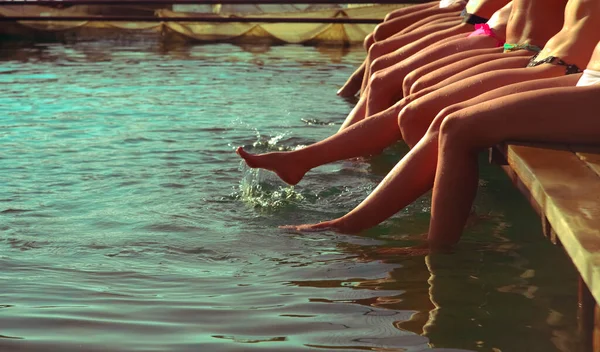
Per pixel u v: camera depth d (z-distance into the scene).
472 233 3.61
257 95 8.09
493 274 3.04
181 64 10.93
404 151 5.51
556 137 3.17
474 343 2.38
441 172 3.35
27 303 2.72
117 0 14.37
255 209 4.11
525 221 3.79
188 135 6.01
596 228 2.15
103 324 2.53
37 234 3.62
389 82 5.40
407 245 3.44
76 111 7.01
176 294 2.85
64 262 3.23
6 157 5.18
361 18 14.56
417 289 2.88
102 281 2.99
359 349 2.34
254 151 5.55
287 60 11.59
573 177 2.68
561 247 3.37
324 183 4.67
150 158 5.22
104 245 3.47
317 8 16.28
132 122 6.51
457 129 3.26
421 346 2.36
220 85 8.80
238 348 2.34
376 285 2.94
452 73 4.43
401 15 8.39
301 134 6.16
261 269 3.16
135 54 12.31
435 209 3.39
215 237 3.61
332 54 12.55
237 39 14.85
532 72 3.85
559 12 4.52
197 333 2.46
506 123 3.19
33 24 15.02
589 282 1.91
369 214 3.64
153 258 3.30
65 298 2.78
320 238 3.58
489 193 4.38
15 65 10.71
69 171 4.83
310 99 7.89
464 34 5.62
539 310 2.65
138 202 4.19
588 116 3.12
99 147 5.52
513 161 3.05
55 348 2.33
